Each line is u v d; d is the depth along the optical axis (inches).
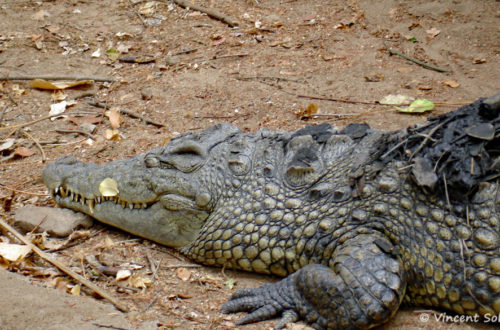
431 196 197.2
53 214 258.1
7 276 209.8
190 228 237.5
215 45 446.9
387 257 193.9
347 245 201.0
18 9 501.4
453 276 188.7
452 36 439.2
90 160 320.2
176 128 350.9
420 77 391.5
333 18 476.1
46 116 362.6
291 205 219.0
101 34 465.1
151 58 433.7
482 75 387.5
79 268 229.1
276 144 239.3
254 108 365.7
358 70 404.5
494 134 192.7
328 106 362.9
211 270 234.2
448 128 204.1
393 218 201.3
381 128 332.2
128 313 201.8
